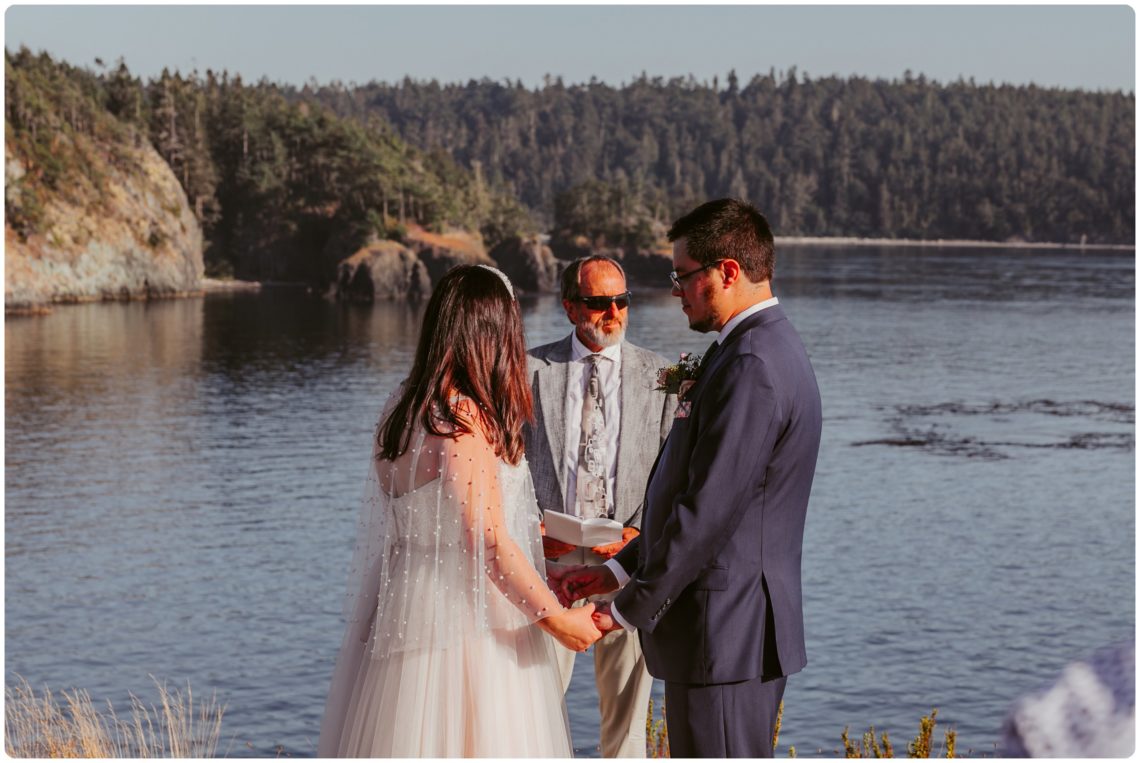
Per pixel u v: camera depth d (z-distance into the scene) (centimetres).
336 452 4150
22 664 1991
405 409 317
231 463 3966
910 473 3850
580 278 437
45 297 10406
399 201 13912
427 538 314
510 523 324
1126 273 16925
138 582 2561
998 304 11212
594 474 435
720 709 304
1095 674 125
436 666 315
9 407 5194
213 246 14338
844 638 2139
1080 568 2727
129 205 11900
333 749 334
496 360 317
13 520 3188
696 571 300
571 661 432
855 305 10956
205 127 15325
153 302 11419
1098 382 6178
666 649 312
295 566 2680
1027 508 3378
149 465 3953
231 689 1822
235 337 8219
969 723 1698
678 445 316
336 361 6975
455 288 317
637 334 8200
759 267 313
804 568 2672
